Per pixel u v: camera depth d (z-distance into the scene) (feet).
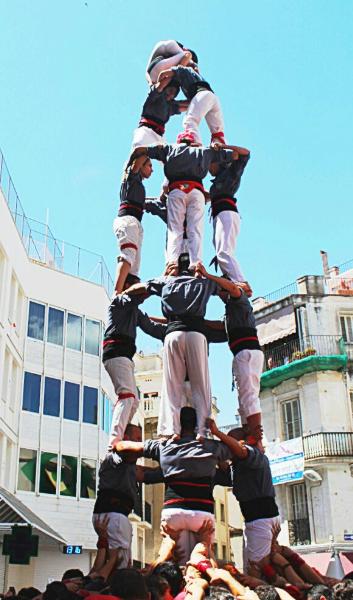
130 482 25.66
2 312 73.31
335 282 90.68
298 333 87.40
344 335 86.43
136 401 27.20
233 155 28.86
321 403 81.35
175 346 24.86
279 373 86.07
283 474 82.02
